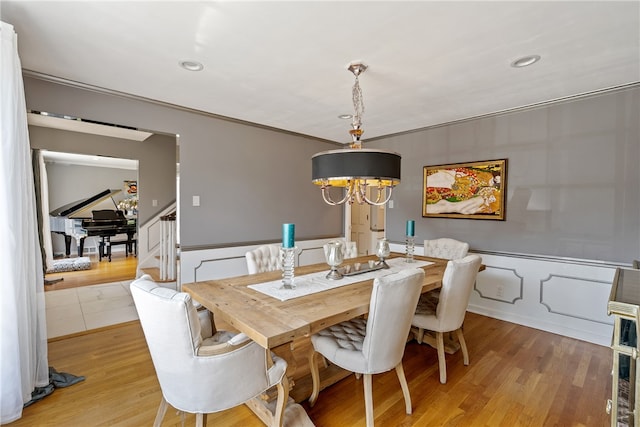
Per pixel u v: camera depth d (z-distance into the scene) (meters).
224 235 3.39
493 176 3.09
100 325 2.85
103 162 6.71
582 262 2.60
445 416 1.64
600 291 2.51
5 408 1.53
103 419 1.60
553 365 2.18
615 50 1.87
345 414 1.66
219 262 3.35
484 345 2.51
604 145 2.49
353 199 2.31
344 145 4.68
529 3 1.44
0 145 1.49
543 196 2.80
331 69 2.16
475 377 2.03
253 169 3.62
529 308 2.90
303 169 4.18
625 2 1.43
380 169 1.75
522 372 2.09
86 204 6.84
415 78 2.29
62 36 1.75
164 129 2.91
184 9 1.50
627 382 0.96
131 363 2.18
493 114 3.11
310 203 4.30
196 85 2.46
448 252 2.99
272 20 1.59
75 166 6.85
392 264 2.54
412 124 3.56
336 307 1.48
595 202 2.54
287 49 1.89
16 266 1.57
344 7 1.48
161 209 5.27
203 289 1.78
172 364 1.18
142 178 5.11
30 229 1.75
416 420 1.61
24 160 1.67
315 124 3.63
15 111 1.56
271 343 1.14
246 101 2.83
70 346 2.44
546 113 2.78
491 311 3.16
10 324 1.54
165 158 5.34
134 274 4.85
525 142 2.90
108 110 2.59
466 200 3.31
